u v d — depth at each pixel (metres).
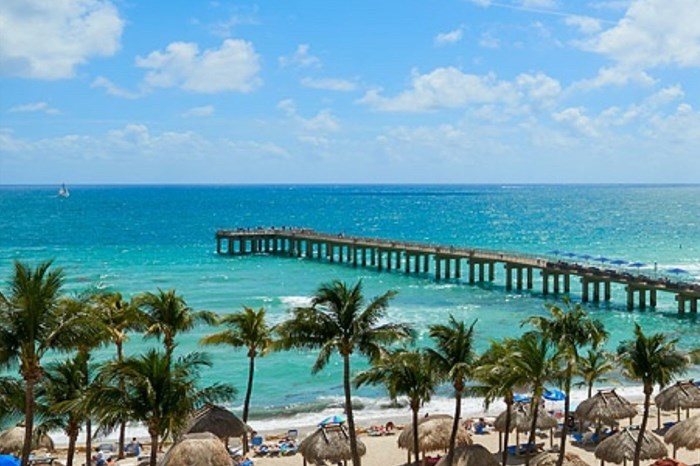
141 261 115.19
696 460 34.97
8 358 22.39
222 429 32.06
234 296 83.94
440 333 28.59
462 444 30.70
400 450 36.78
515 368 28.08
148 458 33.78
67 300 23.88
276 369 53.72
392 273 103.62
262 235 124.44
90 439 32.66
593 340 33.03
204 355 38.47
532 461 31.23
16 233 163.62
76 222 198.00
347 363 29.11
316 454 31.08
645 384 29.89
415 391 29.17
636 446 30.19
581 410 36.09
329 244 114.44
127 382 24.88
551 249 144.50
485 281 96.88
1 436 32.28
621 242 160.50
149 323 34.97
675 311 77.38
